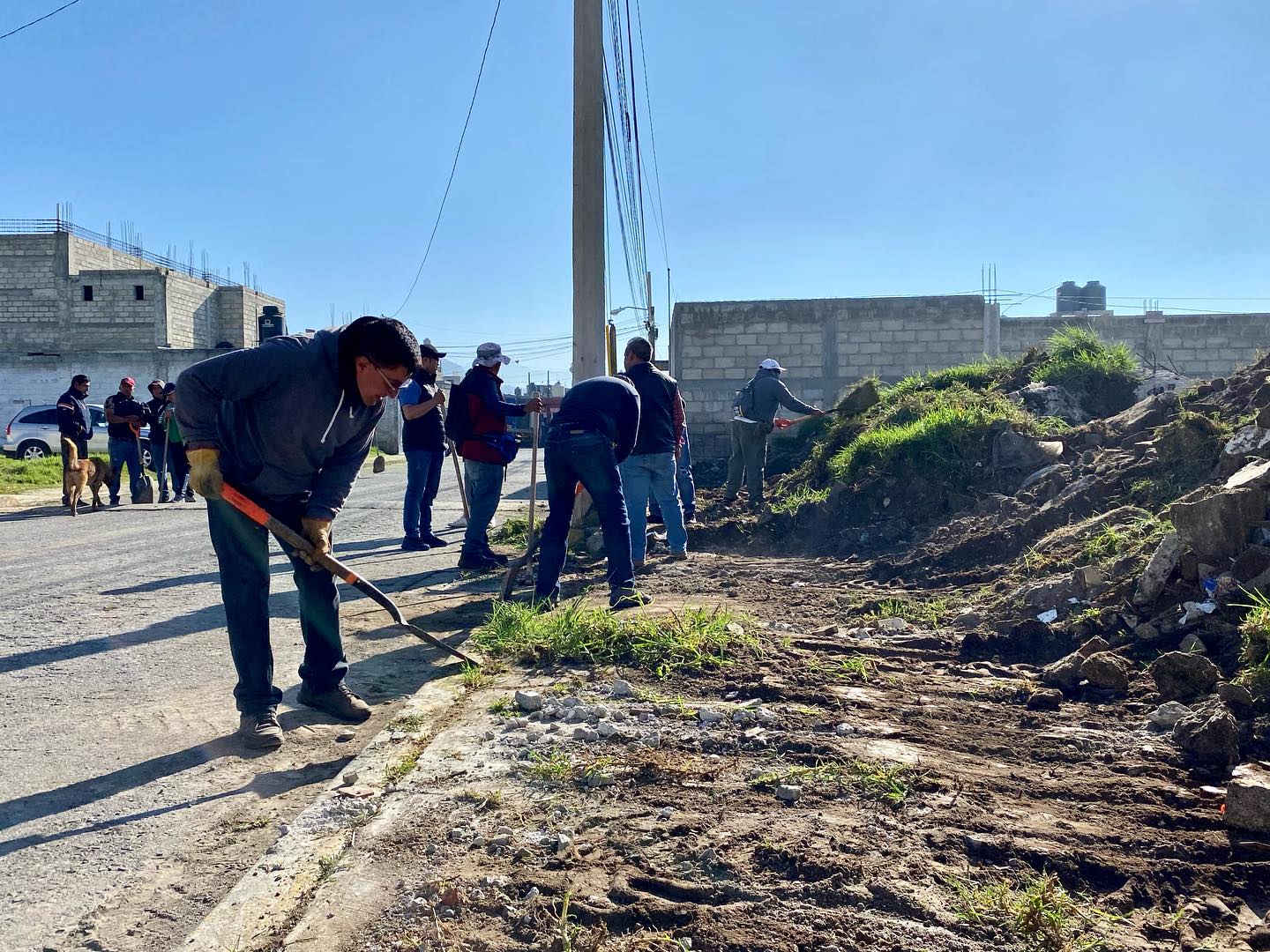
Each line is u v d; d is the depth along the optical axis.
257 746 3.47
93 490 13.42
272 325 31.31
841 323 17.09
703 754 3.15
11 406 39.47
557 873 2.34
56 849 2.70
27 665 4.67
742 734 3.30
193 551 8.83
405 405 8.34
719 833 2.54
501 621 4.93
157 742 3.57
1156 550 4.50
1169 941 2.08
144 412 14.60
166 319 46.34
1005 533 6.31
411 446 8.49
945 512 7.69
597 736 3.30
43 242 46.16
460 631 5.24
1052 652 4.40
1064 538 5.69
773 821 2.61
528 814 2.68
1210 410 7.03
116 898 2.43
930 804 2.72
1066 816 2.66
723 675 4.04
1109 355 11.16
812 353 17.16
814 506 8.38
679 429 7.93
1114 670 3.84
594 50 8.23
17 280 46.28
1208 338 19.92
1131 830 2.56
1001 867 2.37
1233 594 4.14
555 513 5.59
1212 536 4.31
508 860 2.41
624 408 5.65
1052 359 11.38
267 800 3.03
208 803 3.01
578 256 8.33
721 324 17.23
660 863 2.39
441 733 3.39
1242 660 3.67
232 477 3.48
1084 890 2.28
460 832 2.56
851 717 3.52
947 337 16.98
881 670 4.20
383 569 7.57
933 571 6.27
